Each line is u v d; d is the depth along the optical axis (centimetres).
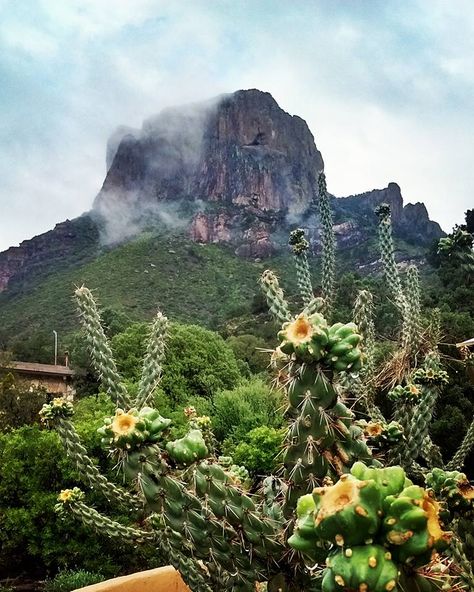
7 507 906
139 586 465
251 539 227
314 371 211
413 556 142
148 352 455
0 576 948
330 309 444
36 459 904
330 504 140
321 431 211
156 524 316
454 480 230
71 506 455
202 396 1872
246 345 2502
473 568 226
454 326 987
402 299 473
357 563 134
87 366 2620
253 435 1129
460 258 353
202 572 311
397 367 465
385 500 142
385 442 311
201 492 227
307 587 234
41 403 1631
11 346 4041
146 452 230
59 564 877
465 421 968
